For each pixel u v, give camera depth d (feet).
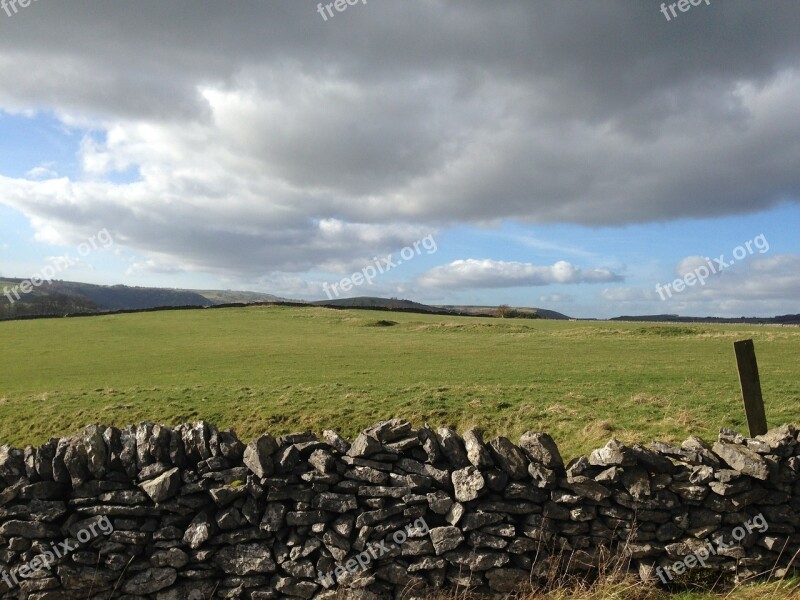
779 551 21.15
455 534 20.88
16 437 54.39
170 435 21.90
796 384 61.72
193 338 156.87
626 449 21.40
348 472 21.63
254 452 21.33
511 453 21.80
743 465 21.35
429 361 98.02
